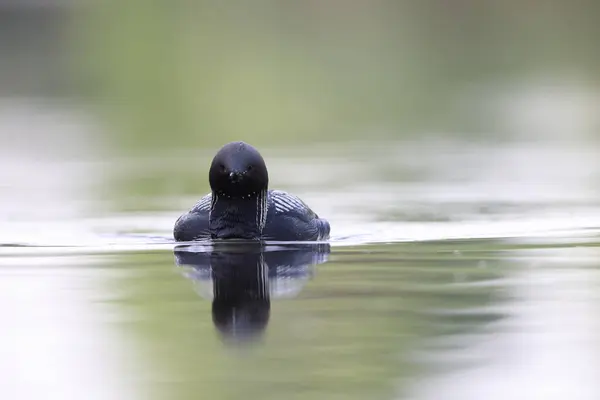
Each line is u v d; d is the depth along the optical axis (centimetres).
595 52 3544
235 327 728
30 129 2606
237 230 1161
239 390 587
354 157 2127
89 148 2308
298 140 2456
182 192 1702
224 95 2984
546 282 888
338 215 1455
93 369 634
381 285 880
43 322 751
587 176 1828
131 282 905
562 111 2775
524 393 578
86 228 1340
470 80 3253
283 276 929
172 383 604
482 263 1004
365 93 3030
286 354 660
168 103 2930
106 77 3269
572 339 690
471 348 668
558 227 1310
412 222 1377
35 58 3484
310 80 3136
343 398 570
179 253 1086
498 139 2395
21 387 604
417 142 2377
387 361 642
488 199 1599
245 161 1122
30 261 1045
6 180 1864
